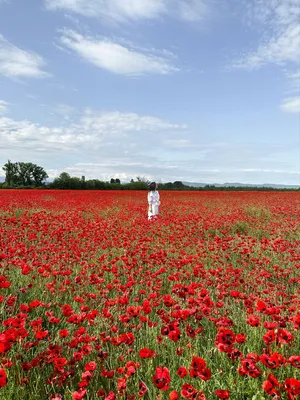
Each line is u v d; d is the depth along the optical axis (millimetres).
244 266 6973
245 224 12336
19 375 2725
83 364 3135
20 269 5656
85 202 21703
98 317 3926
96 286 5176
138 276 5797
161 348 3385
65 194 32094
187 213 16062
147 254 7227
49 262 6215
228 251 8055
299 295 4941
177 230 10281
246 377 2873
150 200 13531
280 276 6035
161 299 4652
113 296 5000
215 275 5469
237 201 25062
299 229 11109
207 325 3939
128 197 28688
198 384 2738
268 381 2318
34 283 5258
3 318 3873
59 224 10891
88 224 10328
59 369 2648
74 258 6465
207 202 23859
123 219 12656
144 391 2369
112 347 3383
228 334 2758
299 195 34812
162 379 2262
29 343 3066
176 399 2148
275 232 10531
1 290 4773
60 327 4043
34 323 3246
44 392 2832
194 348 3342
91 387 2830
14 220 10430
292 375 2885
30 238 7945
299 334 3641
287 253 7922
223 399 2287
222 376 2891
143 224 10789
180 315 3295
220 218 12750
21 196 27375
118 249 7922
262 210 17016
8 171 77500
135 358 3199
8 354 3045
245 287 5320
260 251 8141
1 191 37938
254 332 3604
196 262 6477
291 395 2254
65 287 4891
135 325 3703
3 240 7766
